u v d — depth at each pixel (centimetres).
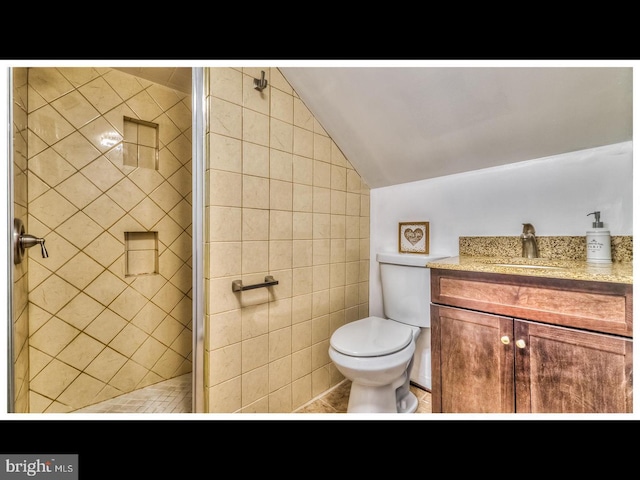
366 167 159
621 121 92
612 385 69
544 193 113
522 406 84
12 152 65
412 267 137
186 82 152
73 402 130
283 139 125
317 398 140
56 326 125
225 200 104
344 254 156
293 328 129
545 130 103
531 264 108
